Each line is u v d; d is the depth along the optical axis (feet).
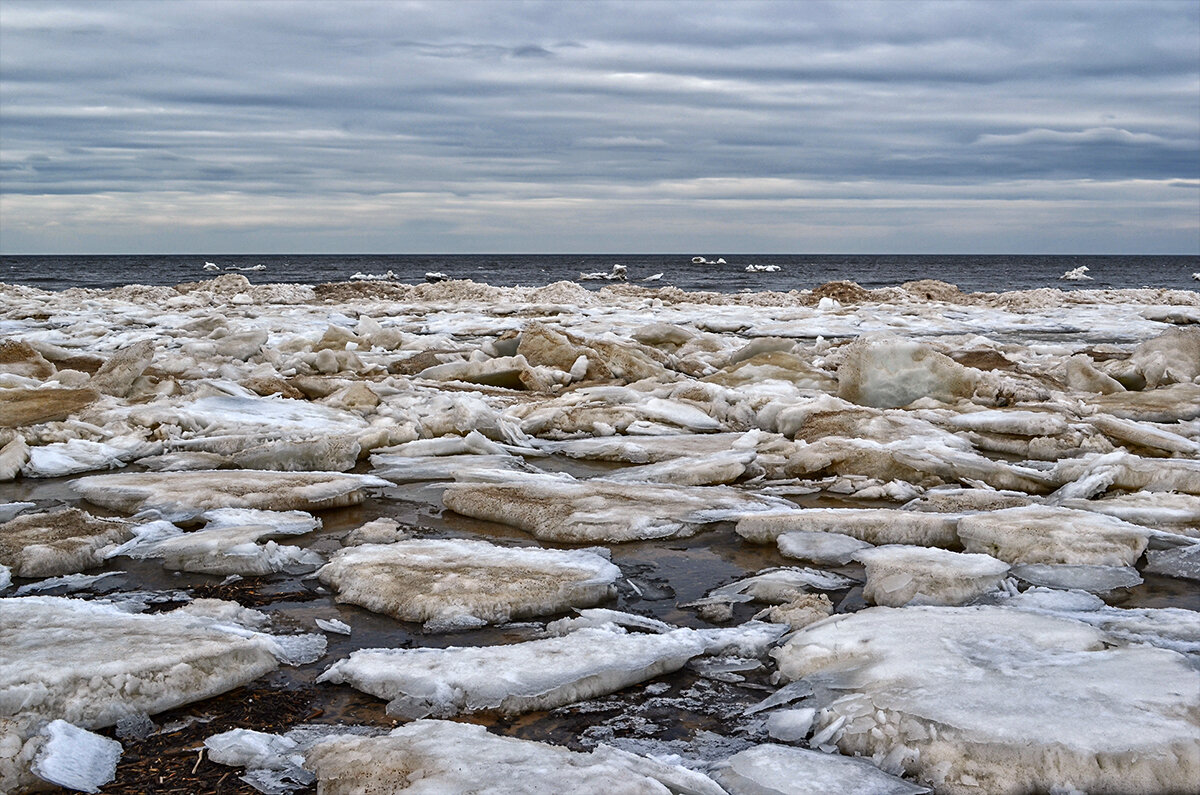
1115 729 9.11
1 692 9.85
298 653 11.93
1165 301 100.73
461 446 24.93
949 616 12.37
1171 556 15.87
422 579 14.03
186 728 10.13
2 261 485.56
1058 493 20.36
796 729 10.00
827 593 14.37
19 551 15.34
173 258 647.97
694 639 12.08
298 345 46.32
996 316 78.69
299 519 18.01
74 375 31.94
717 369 41.55
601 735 10.02
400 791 8.39
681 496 19.66
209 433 26.18
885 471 22.04
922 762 9.09
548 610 13.57
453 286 104.32
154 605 13.88
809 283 216.74
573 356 39.55
